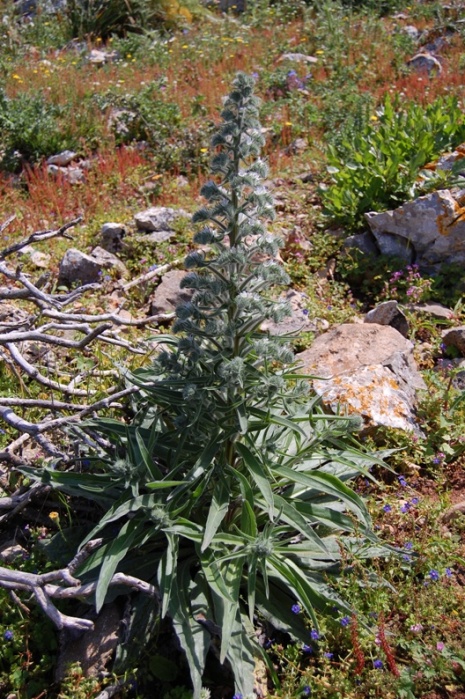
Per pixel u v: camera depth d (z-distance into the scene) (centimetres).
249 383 110
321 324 187
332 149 249
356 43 405
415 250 210
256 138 102
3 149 296
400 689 104
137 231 228
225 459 114
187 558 118
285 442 129
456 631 112
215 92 348
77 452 136
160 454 124
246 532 111
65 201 257
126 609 112
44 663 111
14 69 394
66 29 500
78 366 165
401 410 150
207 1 572
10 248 148
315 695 105
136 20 510
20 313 186
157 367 117
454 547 126
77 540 124
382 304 187
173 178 276
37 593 104
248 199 103
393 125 246
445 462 150
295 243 217
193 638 103
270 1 544
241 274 108
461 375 171
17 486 135
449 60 379
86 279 209
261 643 112
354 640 104
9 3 529
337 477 120
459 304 193
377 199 224
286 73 362
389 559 121
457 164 219
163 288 198
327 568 120
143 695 107
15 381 161
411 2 498
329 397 150
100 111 331
